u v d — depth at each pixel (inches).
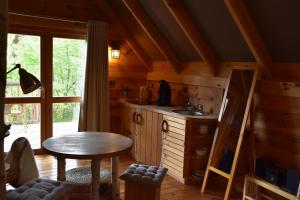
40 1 171.6
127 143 109.3
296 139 115.9
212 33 139.3
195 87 169.9
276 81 123.0
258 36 118.6
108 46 198.8
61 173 107.5
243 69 130.1
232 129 133.9
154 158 167.5
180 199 128.2
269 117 127.1
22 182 106.3
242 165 133.3
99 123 191.3
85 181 119.4
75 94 197.0
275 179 113.5
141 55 205.6
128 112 194.9
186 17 139.3
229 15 120.7
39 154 185.5
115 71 207.3
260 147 131.9
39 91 183.2
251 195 123.8
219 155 135.1
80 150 98.7
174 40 167.2
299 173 106.5
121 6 180.2
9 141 177.5
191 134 143.3
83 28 188.1
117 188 119.3
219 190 139.0
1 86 69.5
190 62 174.4
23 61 176.7
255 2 107.0
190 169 145.9
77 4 183.2
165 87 179.8
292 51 113.4
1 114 70.2
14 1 163.9
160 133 161.8
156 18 161.3
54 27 179.9
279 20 106.2
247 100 124.3
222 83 150.0
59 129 193.0
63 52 189.5
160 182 101.2
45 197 83.0
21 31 172.2
